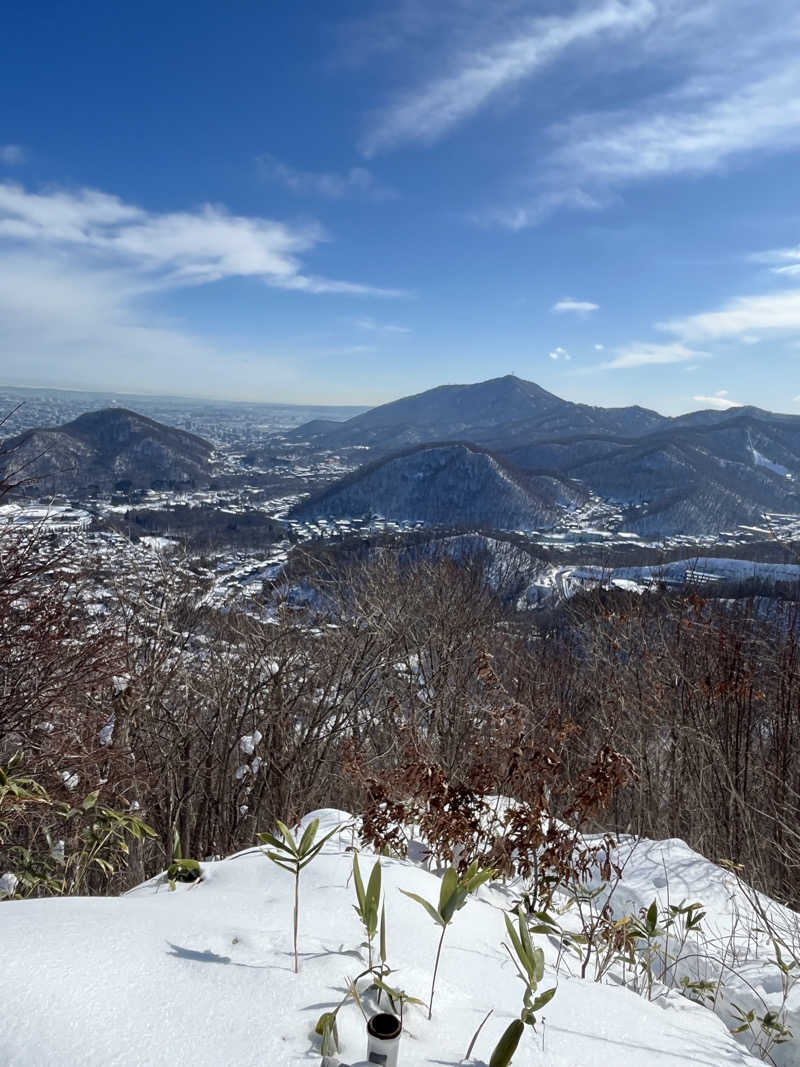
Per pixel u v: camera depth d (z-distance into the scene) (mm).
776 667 4863
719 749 4516
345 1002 1332
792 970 2430
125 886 3820
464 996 1520
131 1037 1123
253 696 5133
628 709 5328
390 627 6336
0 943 1329
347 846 2742
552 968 1980
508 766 3051
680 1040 1610
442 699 5801
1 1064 1013
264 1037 1188
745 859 4086
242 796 5047
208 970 1380
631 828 4719
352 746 4219
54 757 3957
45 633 4086
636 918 2742
